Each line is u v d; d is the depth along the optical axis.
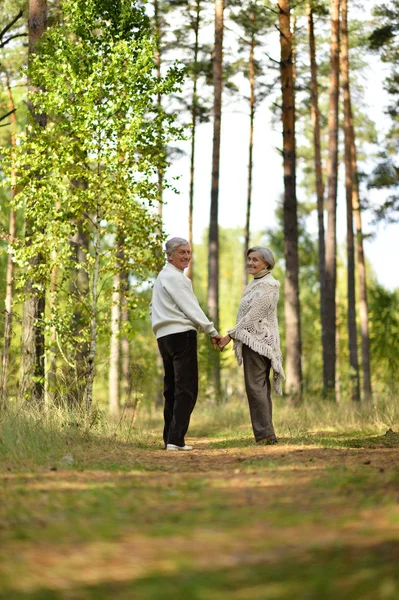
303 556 3.16
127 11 10.71
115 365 22.00
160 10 28.06
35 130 10.77
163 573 3.00
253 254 8.52
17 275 11.70
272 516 3.99
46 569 3.09
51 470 6.00
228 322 51.12
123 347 24.69
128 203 10.52
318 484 4.98
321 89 31.28
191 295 8.34
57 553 3.34
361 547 3.24
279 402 18.14
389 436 9.91
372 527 3.61
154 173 10.62
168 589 2.78
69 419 9.08
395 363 32.84
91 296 10.98
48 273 11.11
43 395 11.91
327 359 23.17
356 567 2.94
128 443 8.90
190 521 3.94
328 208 23.67
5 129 21.70
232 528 3.75
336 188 23.78
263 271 8.52
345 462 6.14
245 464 6.30
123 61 10.77
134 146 10.33
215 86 24.69
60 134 10.84
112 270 11.03
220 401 20.88
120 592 2.78
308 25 27.78
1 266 18.11
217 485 5.13
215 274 25.33
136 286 11.29
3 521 4.00
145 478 5.56
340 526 3.69
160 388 22.20
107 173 10.55
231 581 2.86
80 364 11.16
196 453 7.66
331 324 23.22
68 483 5.30
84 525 3.88
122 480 5.45
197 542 3.49
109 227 11.01
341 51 27.78
